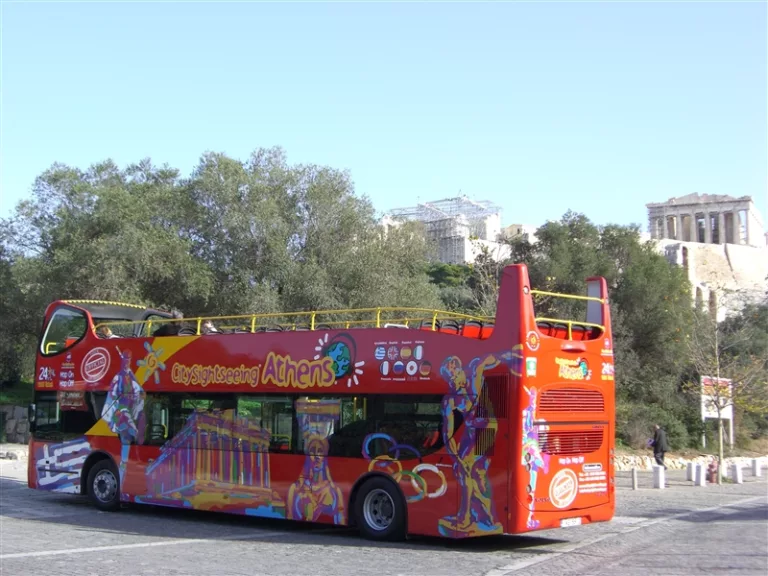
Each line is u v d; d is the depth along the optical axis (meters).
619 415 38.28
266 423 14.01
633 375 40.91
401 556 11.29
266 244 32.94
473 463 11.48
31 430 18.03
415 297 33.97
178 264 32.56
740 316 51.56
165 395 15.66
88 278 32.03
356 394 12.92
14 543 12.38
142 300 32.81
